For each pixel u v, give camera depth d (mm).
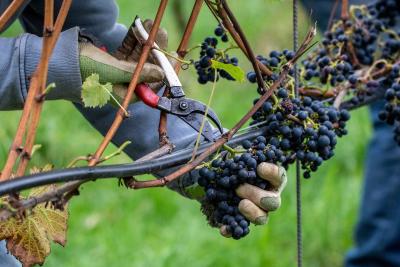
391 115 2760
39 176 2297
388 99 2748
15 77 2508
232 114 6328
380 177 4082
